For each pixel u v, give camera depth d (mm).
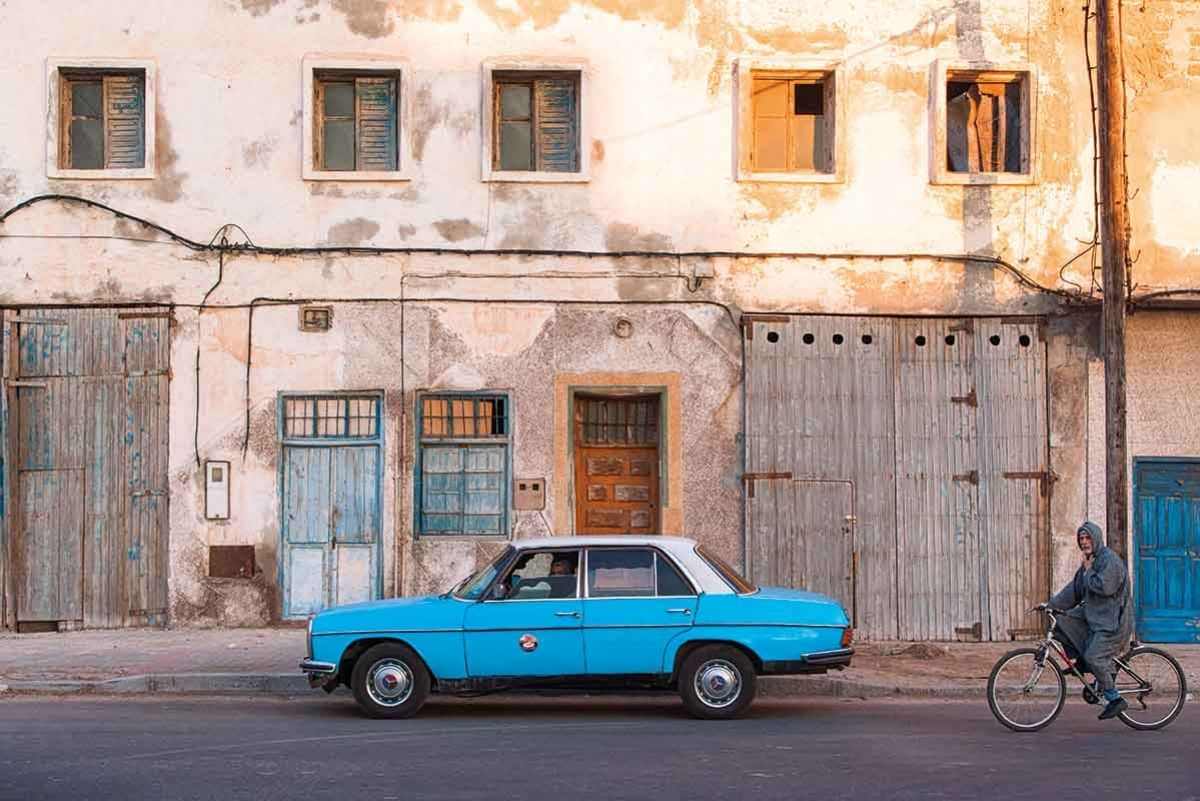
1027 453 17750
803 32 17859
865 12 17875
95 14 17516
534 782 9148
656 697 14008
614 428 17984
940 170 17781
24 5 17484
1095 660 11500
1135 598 17719
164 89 17562
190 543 17453
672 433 17641
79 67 17484
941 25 17875
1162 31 17938
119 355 17516
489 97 17609
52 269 17469
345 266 17578
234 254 17531
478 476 17703
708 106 17797
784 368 17703
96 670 14523
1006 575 17672
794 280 17766
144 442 17516
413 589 17469
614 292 17688
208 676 14086
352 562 17516
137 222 17500
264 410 17516
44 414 17484
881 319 17797
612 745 10617
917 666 15391
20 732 11117
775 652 11930
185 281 17516
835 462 17688
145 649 15875
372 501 17562
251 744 10594
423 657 12062
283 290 17547
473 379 17609
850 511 17672
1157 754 10344
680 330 17688
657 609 12016
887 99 17844
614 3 17781
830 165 17875
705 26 17812
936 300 17797
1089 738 11125
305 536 17547
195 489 17484
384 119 17875
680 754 10219
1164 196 17875
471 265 17625
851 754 10234
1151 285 17812
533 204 17688
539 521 17609
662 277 17703
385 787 8977
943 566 17672
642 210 17719
